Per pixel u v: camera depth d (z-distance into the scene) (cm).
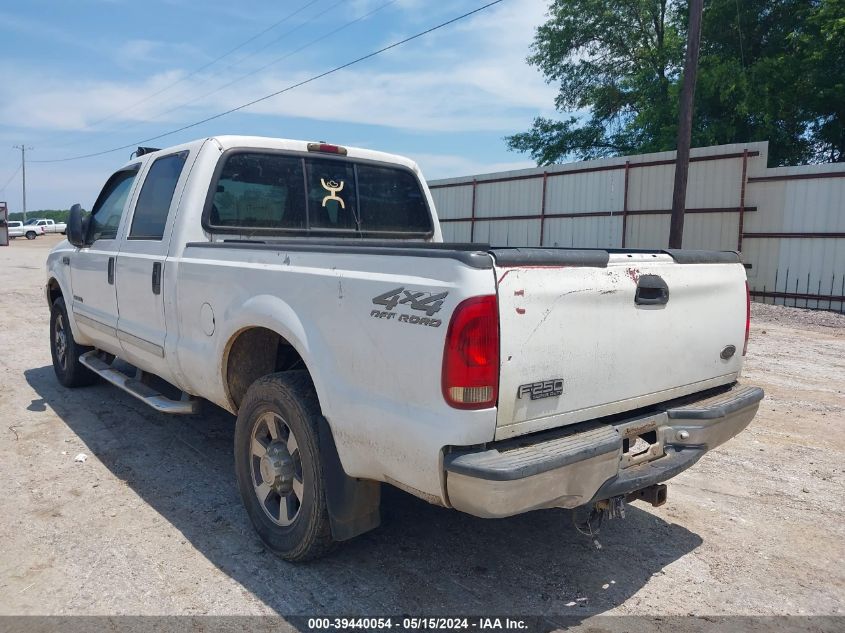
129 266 449
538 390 249
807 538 362
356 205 484
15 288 1438
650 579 316
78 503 382
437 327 235
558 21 2928
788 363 816
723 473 456
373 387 262
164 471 432
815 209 1362
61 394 606
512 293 239
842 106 2066
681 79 2194
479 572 317
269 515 330
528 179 1953
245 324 327
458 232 2192
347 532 293
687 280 316
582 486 254
